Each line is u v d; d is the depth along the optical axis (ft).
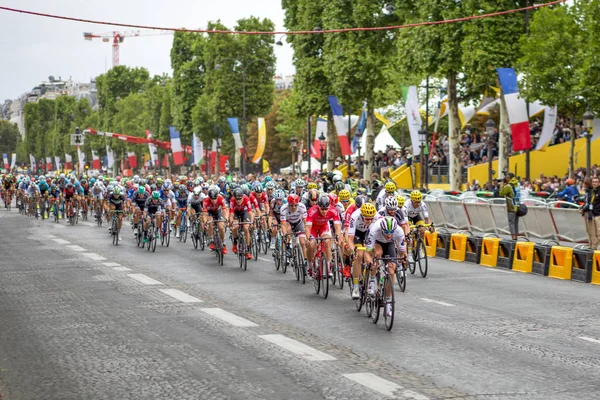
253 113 277.03
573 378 32.63
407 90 147.23
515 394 30.09
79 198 157.89
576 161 161.27
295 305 53.01
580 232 85.76
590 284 64.95
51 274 71.51
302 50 196.13
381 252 46.24
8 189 217.36
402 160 191.31
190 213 106.32
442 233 89.97
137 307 51.90
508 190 88.58
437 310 50.67
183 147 332.39
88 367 34.83
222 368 34.40
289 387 31.12
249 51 276.00
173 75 328.49
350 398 29.53
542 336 41.83
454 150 147.54
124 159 490.08
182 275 70.23
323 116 202.18
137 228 100.22
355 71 171.53
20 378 32.94
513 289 61.26
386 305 44.11
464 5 135.13
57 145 654.94
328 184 101.71
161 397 29.84
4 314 49.83
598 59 116.67
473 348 38.73
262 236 92.17
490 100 183.01
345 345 39.42
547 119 128.57
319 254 57.67
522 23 132.67
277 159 394.52
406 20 151.43
